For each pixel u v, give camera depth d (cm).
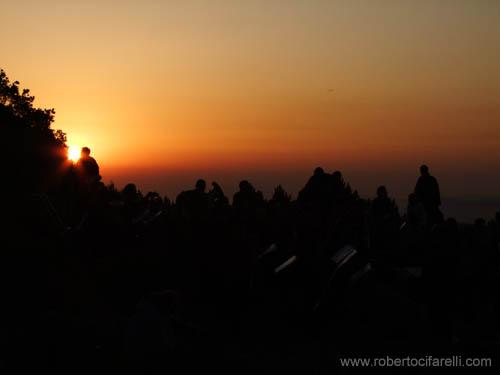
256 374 941
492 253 1590
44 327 1055
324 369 988
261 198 1977
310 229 1570
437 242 1163
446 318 1144
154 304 1004
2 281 1301
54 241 1595
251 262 1370
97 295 1302
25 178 2420
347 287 1198
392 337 1141
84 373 888
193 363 945
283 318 1223
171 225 1761
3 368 882
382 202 2095
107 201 1773
